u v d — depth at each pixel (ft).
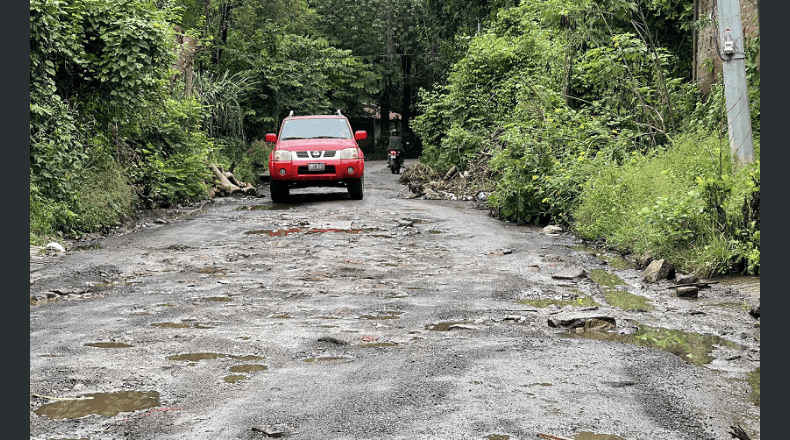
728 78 29.25
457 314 19.04
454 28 119.14
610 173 35.88
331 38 165.68
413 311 19.43
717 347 15.79
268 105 115.85
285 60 118.73
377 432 11.01
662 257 25.91
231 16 114.01
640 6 47.67
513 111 62.69
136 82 41.88
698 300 20.75
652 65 46.06
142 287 22.80
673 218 26.22
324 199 54.19
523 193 39.27
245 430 11.20
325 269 25.79
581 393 12.68
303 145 52.47
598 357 14.93
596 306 19.58
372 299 20.94
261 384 13.35
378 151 172.65
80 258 27.53
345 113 166.81
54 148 34.81
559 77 52.75
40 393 12.92
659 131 41.75
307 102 119.03
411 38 174.50
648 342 16.22
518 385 13.12
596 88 48.08
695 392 12.74
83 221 35.27
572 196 37.96
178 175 50.90
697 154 33.83
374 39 170.09
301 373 13.99
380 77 166.40
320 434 10.97
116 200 39.93
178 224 39.81
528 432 10.94
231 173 66.44
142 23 42.32
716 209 26.03
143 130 50.24
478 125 67.62
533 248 30.45
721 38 29.27
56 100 36.24
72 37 39.14
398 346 15.93
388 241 32.40
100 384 13.42
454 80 73.41
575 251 29.66
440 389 12.92
